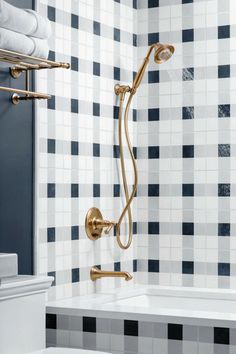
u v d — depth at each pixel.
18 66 2.80
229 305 3.34
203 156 3.55
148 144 3.68
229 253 3.49
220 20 3.54
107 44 3.49
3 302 2.28
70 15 3.23
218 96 3.53
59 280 3.12
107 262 3.45
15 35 2.46
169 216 3.62
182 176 3.59
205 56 3.57
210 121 3.54
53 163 3.10
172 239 3.61
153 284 3.65
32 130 2.96
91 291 3.32
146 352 2.71
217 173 3.52
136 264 3.68
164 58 3.38
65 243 3.16
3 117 2.79
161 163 3.64
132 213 3.66
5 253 2.55
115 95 3.54
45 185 3.05
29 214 2.94
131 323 2.74
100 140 3.42
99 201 3.40
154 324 2.70
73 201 3.22
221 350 2.58
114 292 3.37
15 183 2.86
